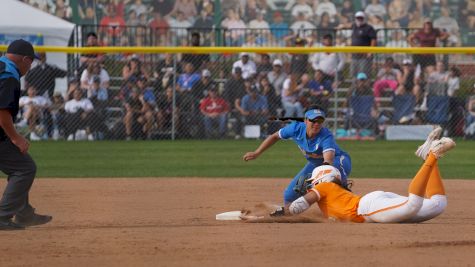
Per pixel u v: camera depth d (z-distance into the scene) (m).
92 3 67.38
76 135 51.12
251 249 18.38
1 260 17.30
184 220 24.11
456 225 21.98
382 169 39.62
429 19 69.38
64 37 52.50
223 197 30.05
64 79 50.88
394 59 54.41
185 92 51.44
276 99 51.53
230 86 51.56
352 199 22.22
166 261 17.14
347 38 63.09
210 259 17.31
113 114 51.22
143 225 23.00
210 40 62.88
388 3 69.38
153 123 51.50
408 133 51.66
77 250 18.41
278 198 29.84
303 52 48.38
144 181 34.97
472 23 69.38
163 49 48.38
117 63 51.97
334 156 24.33
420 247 18.64
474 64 53.47
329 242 19.12
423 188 21.27
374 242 19.09
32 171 21.50
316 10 68.75
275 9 68.62
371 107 51.72
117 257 17.59
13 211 21.41
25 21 51.84
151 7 68.00
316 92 51.50
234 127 51.97
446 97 51.12
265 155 45.72
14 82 20.67
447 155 45.06
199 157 44.28
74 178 36.00
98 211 26.31
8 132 20.75
